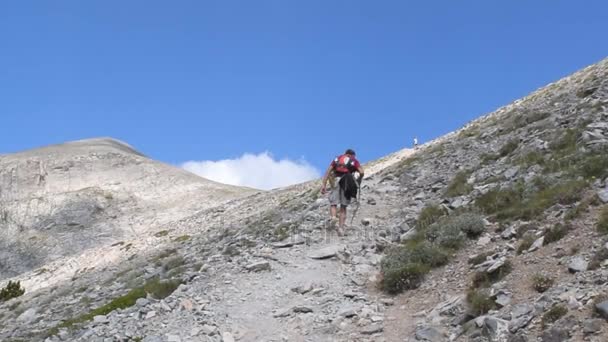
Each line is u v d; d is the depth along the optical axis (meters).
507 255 12.84
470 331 10.29
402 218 19.50
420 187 23.30
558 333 8.85
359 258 16.36
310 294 14.32
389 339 11.21
